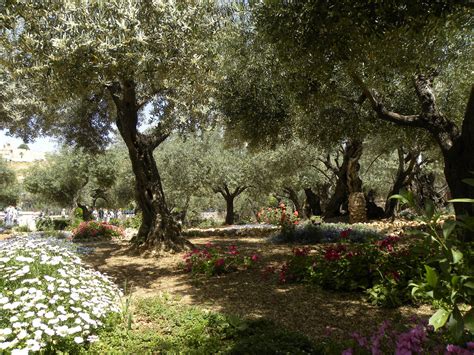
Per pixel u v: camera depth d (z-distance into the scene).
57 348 3.30
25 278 3.94
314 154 19.67
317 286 5.98
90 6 6.34
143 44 6.20
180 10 6.82
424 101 7.32
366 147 19.20
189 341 3.67
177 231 10.77
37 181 28.08
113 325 4.12
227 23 8.38
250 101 10.91
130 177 26.12
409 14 4.45
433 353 2.00
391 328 3.51
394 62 6.05
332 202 18.06
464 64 9.62
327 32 5.05
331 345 2.82
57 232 16.33
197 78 7.82
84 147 14.91
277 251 10.06
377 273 5.47
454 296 1.47
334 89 7.41
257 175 23.41
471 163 6.11
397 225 13.47
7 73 10.91
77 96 7.70
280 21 5.30
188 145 23.83
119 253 10.66
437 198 18.73
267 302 5.34
